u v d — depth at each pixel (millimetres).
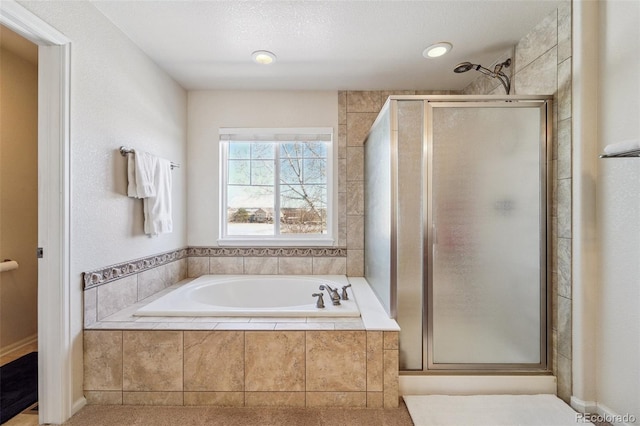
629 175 1378
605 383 1488
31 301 2385
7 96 2232
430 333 1747
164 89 2373
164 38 1934
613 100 1441
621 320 1418
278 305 2617
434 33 1881
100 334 1587
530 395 1680
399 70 2371
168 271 2438
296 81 2568
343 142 2771
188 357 1596
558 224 1678
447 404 1603
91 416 1506
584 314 1537
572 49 1566
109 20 1742
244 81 2566
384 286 1907
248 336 1595
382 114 1960
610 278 1464
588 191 1524
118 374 1596
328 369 1597
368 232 2576
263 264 2785
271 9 1658
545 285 1726
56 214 1434
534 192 1731
